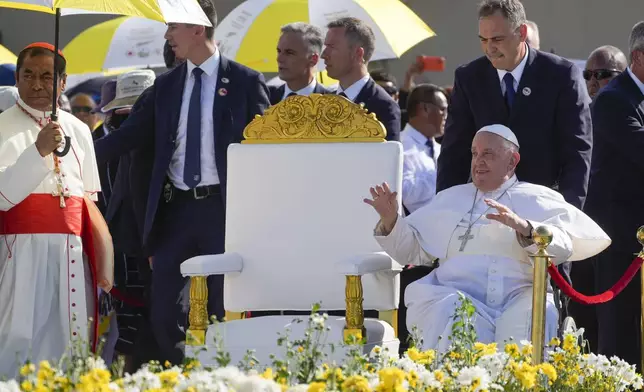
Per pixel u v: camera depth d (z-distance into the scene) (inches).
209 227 1159.6
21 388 687.7
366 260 957.2
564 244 994.7
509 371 815.1
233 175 1048.2
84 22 2568.9
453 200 1055.6
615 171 1206.9
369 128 1039.6
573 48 2287.2
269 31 1600.6
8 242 983.0
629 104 1181.1
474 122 1134.4
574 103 1105.4
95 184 1028.5
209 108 1177.4
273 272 1032.2
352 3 1579.7
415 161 1389.0
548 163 1107.3
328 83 1627.7
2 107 1176.8
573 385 863.1
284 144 1045.8
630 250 1200.2
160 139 1173.7
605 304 1222.9
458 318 984.3
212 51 1186.0
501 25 1090.7
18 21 2561.5
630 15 2247.8
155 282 1171.3
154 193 1164.5
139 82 1321.4
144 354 1258.6
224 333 955.3
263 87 1198.3
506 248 1021.2
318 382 667.4
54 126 956.6
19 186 954.1
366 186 1027.9
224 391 660.7
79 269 997.2
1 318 982.4
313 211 1032.2
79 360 701.9
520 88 1108.5
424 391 748.0
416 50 2394.2
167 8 937.5
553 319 989.8
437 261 1237.7
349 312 944.3
